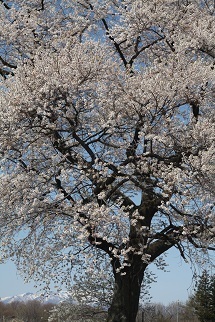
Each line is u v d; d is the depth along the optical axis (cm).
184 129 1080
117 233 923
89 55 1062
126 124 1055
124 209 956
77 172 1006
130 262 1001
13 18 1267
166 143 1054
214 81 1123
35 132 1008
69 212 987
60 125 1045
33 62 1124
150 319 2080
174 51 1198
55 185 1016
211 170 922
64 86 964
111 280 1655
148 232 1034
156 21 1233
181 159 1027
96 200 978
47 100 972
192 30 1248
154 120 1059
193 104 1153
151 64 1284
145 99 1020
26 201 962
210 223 986
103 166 976
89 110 1047
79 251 993
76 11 1364
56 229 1051
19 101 960
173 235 1041
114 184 1084
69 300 1733
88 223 895
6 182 976
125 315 1050
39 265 1109
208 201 975
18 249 1091
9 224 1036
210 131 1007
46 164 1050
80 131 1055
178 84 1048
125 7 1323
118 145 1073
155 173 968
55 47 1222
